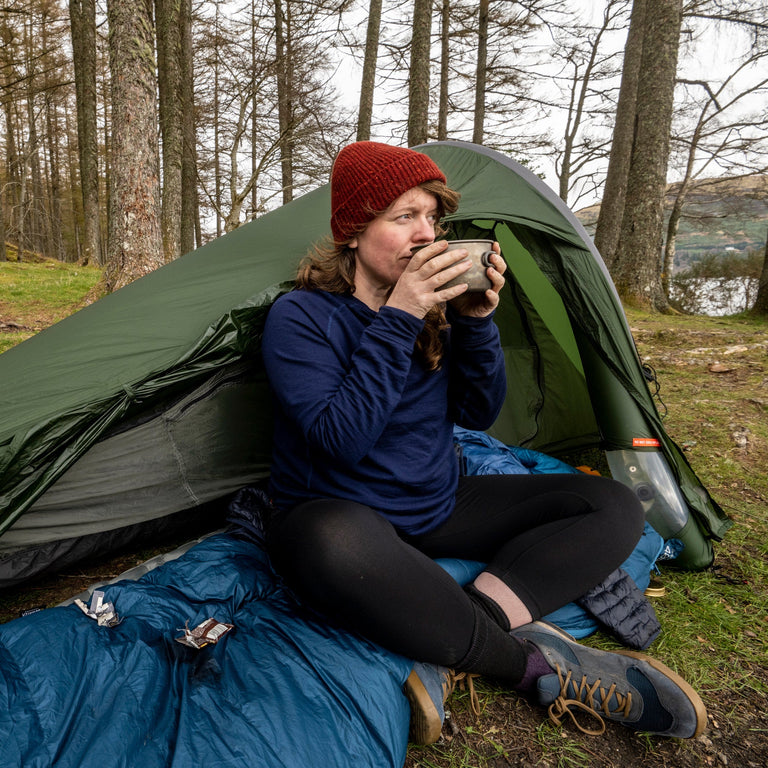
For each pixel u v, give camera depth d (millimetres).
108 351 1564
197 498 1868
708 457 2816
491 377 1426
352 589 1049
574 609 1433
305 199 2287
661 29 7852
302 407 1188
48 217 29609
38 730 910
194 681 1054
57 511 1624
